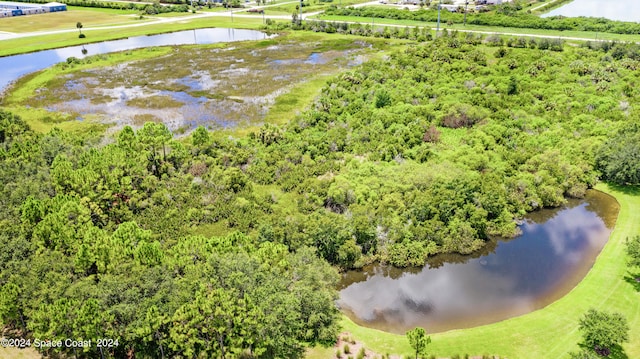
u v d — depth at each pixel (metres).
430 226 62.22
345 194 68.12
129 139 77.44
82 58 153.50
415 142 84.88
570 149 79.81
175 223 63.84
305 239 59.09
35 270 45.62
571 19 175.88
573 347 44.88
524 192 71.44
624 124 85.44
